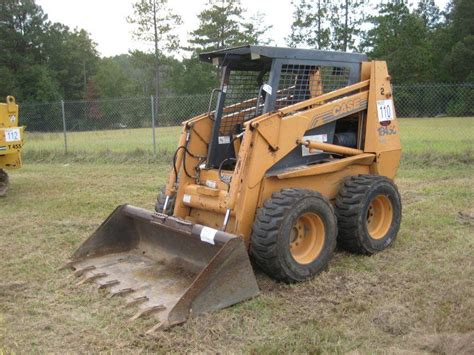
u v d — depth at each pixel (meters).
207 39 48.59
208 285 4.16
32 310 4.37
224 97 5.46
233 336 3.88
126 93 63.06
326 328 3.95
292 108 5.02
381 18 45.94
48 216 7.91
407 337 3.80
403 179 10.34
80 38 63.28
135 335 3.90
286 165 5.07
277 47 5.04
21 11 54.00
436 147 13.39
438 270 5.10
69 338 3.90
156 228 5.23
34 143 17.77
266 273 4.88
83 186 10.78
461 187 9.32
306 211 4.80
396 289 4.70
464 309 4.18
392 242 5.92
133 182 11.09
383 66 5.85
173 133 18.84
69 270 5.28
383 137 5.88
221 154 5.49
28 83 51.41
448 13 60.25
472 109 20.31
